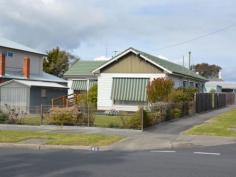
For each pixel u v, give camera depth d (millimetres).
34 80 42250
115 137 18312
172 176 9820
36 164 11727
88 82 51562
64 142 16844
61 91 40906
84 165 11508
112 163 11883
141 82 34375
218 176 9852
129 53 34781
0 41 43219
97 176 9820
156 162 12062
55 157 13305
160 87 31016
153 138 18188
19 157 13312
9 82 35844
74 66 54094
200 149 15578
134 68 34688
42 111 24203
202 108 37844
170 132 20516
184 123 25203
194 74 47594
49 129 21797
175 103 28766
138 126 21641
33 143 16656
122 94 34625
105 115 30453
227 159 12750
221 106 50438
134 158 12969
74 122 23297
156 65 33906
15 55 43438
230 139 18125
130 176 9820
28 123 24312
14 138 18000
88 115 23031
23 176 9836
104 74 35625
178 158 12945
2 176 9844
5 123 24516
